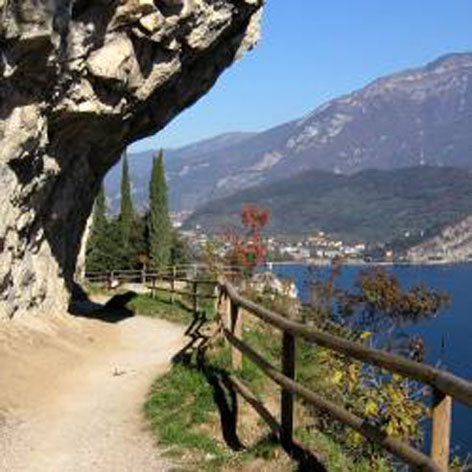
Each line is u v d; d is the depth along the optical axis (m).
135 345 18.95
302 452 7.60
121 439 9.45
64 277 22.73
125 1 14.39
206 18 17.77
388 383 8.54
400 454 5.41
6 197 14.96
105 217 65.25
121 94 16.88
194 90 22.27
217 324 13.95
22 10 11.84
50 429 10.00
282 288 22.97
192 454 8.51
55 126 16.16
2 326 15.67
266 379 11.17
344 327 16.28
